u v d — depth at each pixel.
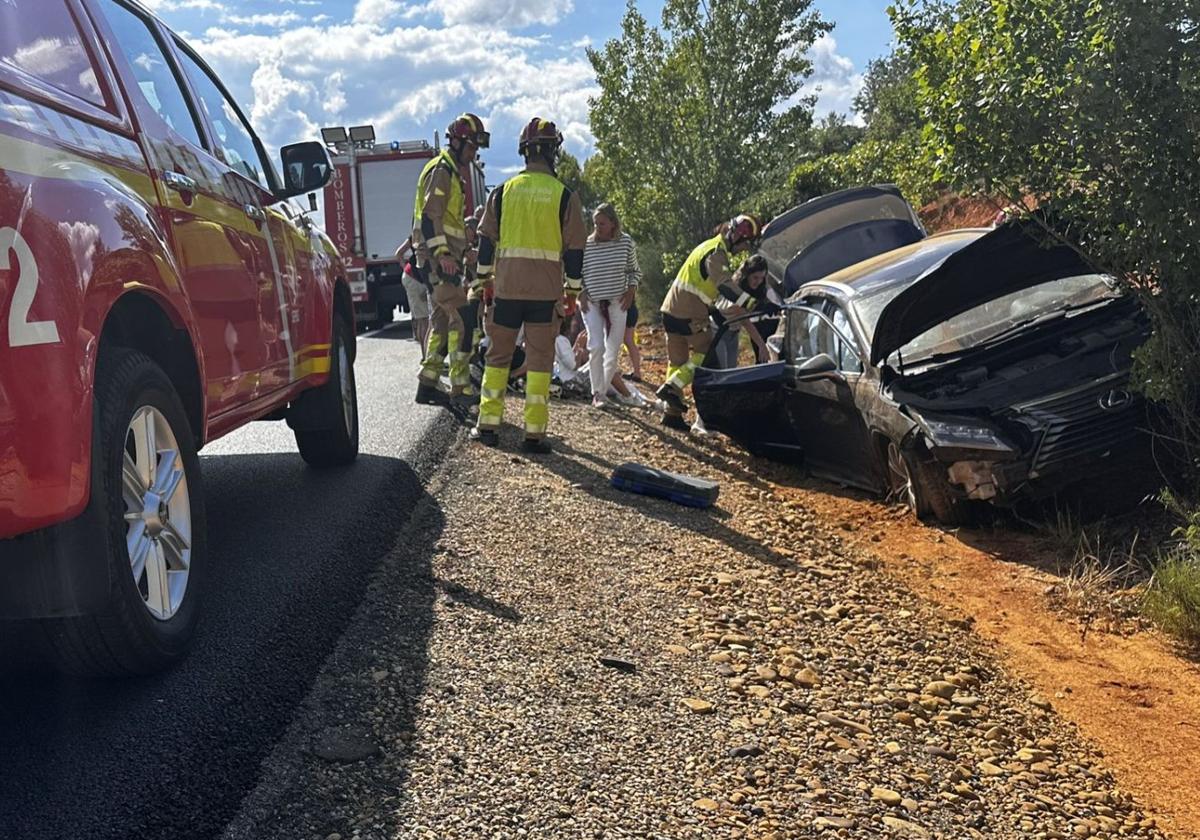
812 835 3.05
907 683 4.39
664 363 15.56
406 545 5.21
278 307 5.30
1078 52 5.62
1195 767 3.98
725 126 22.67
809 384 8.14
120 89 3.92
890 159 17.00
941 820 3.31
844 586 5.55
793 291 11.36
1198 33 5.38
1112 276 6.41
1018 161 5.98
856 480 7.95
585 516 6.15
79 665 3.31
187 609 3.66
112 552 3.14
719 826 3.02
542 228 7.68
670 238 23.42
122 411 3.26
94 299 3.08
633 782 3.20
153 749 3.05
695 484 6.86
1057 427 6.02
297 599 4.29
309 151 5.87
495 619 4.34
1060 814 3.51
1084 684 4.69
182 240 4.06
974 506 6.62
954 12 6.34
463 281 9.39
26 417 2.79
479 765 3.15
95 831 2.64
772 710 3.87
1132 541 6.06
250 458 7.18
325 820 2.78
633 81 23.25
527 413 7.89
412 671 3.73
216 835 2.67
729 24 22.45
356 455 7.02
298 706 3.38
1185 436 5.99
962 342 7.40
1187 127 5.45
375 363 13.94
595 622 4.50
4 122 2.91
